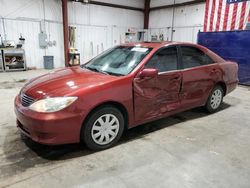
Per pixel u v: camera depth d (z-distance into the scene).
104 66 2.83
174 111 2.94
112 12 10.71
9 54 7.86
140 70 2.48
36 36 8.80
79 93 2.04
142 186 1.77
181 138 2.66
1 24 7.91
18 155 2.17
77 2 9.45
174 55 2.88
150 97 2.57
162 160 2.16
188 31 9.83
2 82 5.86
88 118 2.14
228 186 1.80
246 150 2.41
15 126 2.88
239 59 6.38
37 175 1.87
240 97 4.84
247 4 7.17
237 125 3.14
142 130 2.87
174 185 1.79
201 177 1.91
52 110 1.95
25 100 2.19
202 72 3.16
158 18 11.32
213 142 2.58
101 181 1.82
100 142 2.29
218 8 8.12
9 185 1.74
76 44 9.93
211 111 3.61
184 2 9.70
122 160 2.14
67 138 2.05
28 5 8.33
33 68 8.86
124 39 11.48
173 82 2.78
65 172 1.92
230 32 6.48
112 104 2.31
